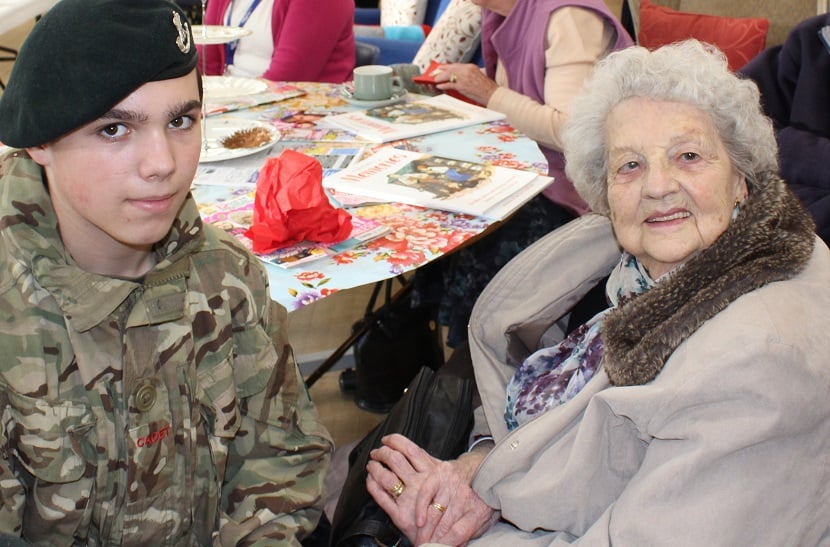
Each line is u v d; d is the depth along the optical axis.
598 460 1.08
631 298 1.19
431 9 3.61
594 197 1.33
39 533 0.88
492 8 2.26
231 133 1.86
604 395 1.03
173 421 0.90
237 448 1.03
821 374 0.93
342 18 2.77
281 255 1.31
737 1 2.64
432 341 2.27
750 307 0.97
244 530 0.99
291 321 2.77
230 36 1.97
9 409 0.82
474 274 2.11
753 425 0.90
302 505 1.03
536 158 1.75
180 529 0.95
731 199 1.13
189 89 0.76
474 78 2.24
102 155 0.74
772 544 0.93
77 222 0.81
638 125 1.14
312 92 2.28
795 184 2.03
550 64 2.13
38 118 0.71
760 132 1.12
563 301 1.44
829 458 0.95
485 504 1.25
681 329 1.00
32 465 0.83
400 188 1.56
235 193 1.56
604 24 2.14
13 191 0.80
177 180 0.78
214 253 0.94
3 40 4.21
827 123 2.10
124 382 0.85
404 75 2.51
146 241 0.79
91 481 0.87
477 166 1.67
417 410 1.41
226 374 0.94
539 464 1.16
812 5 2.46
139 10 0.72
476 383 1.51
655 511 0.95
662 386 0.98
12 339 0.80
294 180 1.32
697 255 1.06
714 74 1.11
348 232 1.37
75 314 0.81
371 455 1.32
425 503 1.24
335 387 2.44
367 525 1.25
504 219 1.57
